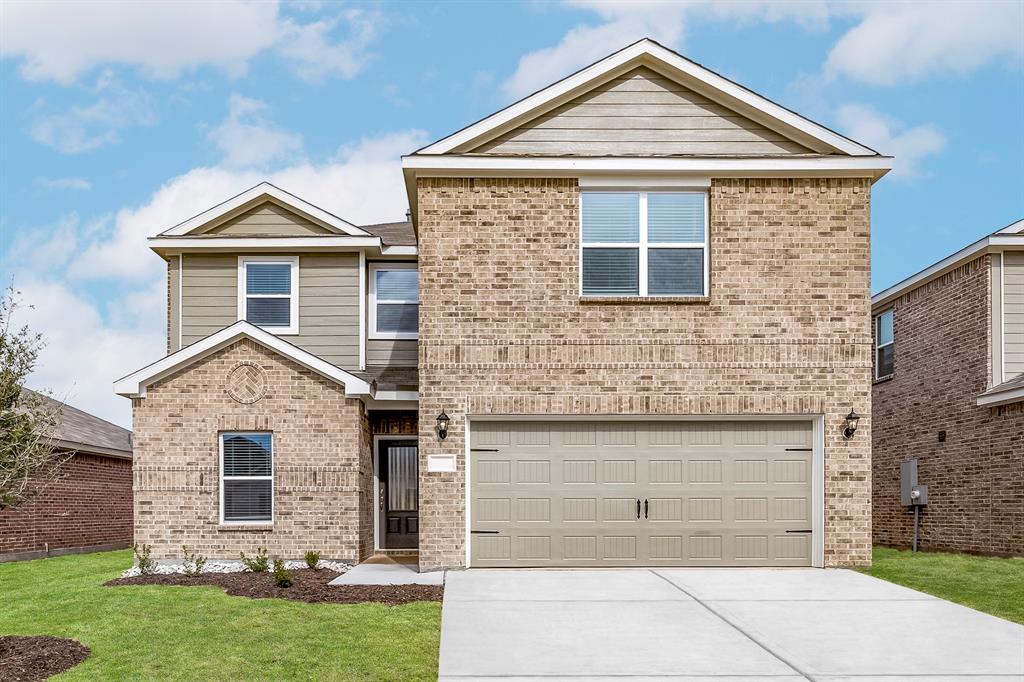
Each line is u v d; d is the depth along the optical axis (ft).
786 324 49.47
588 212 50.34
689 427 49.62
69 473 70.18
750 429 49.65
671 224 50.34
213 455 53.67
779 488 49.39
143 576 47.11
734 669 27.94
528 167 49.55
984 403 57.72
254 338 54.08
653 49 50.62
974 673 27.66
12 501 31.96
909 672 27.76
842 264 49.78
